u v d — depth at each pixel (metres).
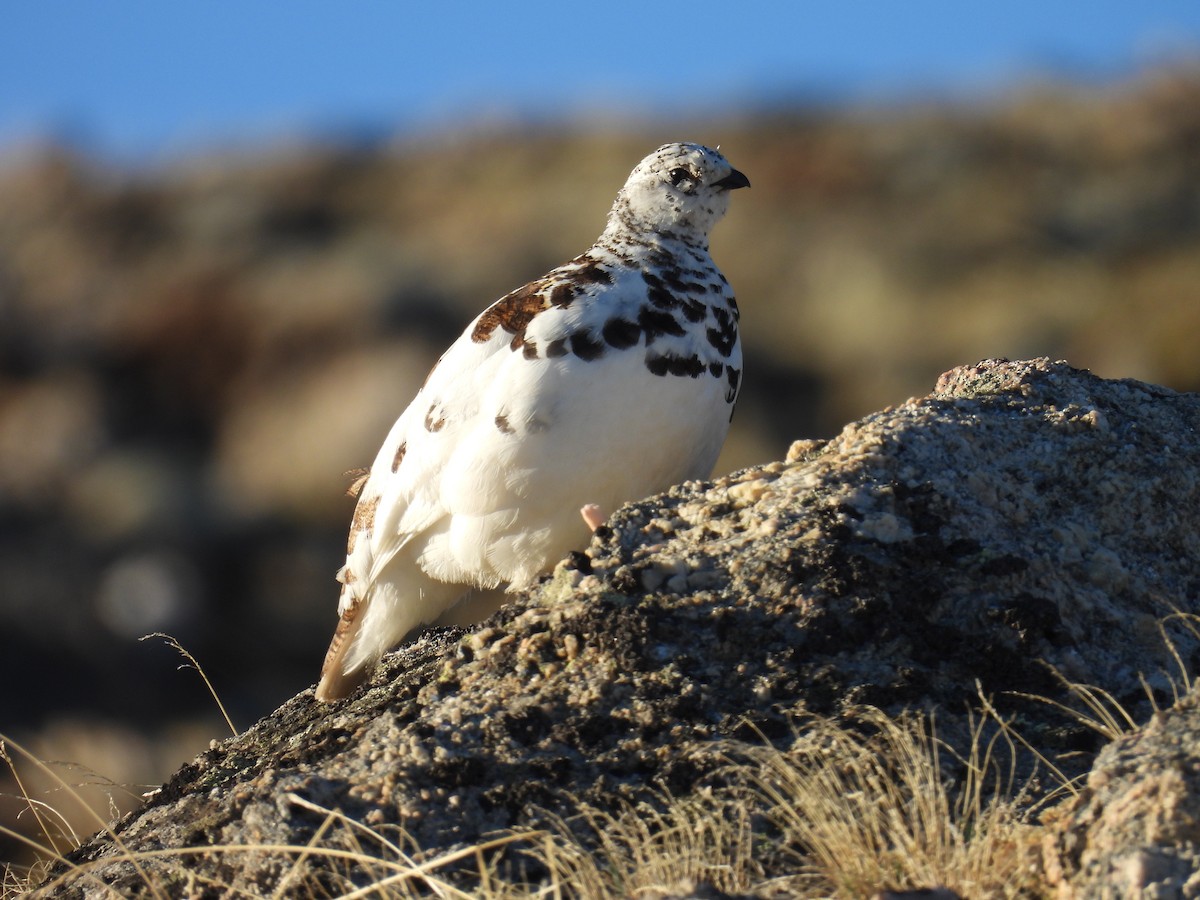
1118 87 47.69
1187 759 5.97
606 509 9.60
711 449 9.98
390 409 33.62
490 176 47.00
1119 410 8.95
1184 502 8.47
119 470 33.78
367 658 10.50
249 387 35.94
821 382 34.19
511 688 7.60
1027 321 34.66
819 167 42.69
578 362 9.34
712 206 10.24
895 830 6.35
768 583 7.67
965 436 8.47
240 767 8.75
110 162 50.41
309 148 50.03
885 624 7.48
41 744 25.97
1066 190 41.59
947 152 43.28
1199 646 7.78
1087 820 5.95
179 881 7.15
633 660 7.50
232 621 29.98
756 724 7.12
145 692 28.33
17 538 31.38
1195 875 5.57
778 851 6.50
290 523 31.69
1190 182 42.06
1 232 46.28
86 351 38.16
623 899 6.18
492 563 9.82
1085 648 7.62
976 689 7.31
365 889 6.24
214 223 45.00
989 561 7.73
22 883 8.55
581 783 7.04
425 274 38.97
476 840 6.85
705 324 9.73
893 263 37.47
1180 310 34.59
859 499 7.99
